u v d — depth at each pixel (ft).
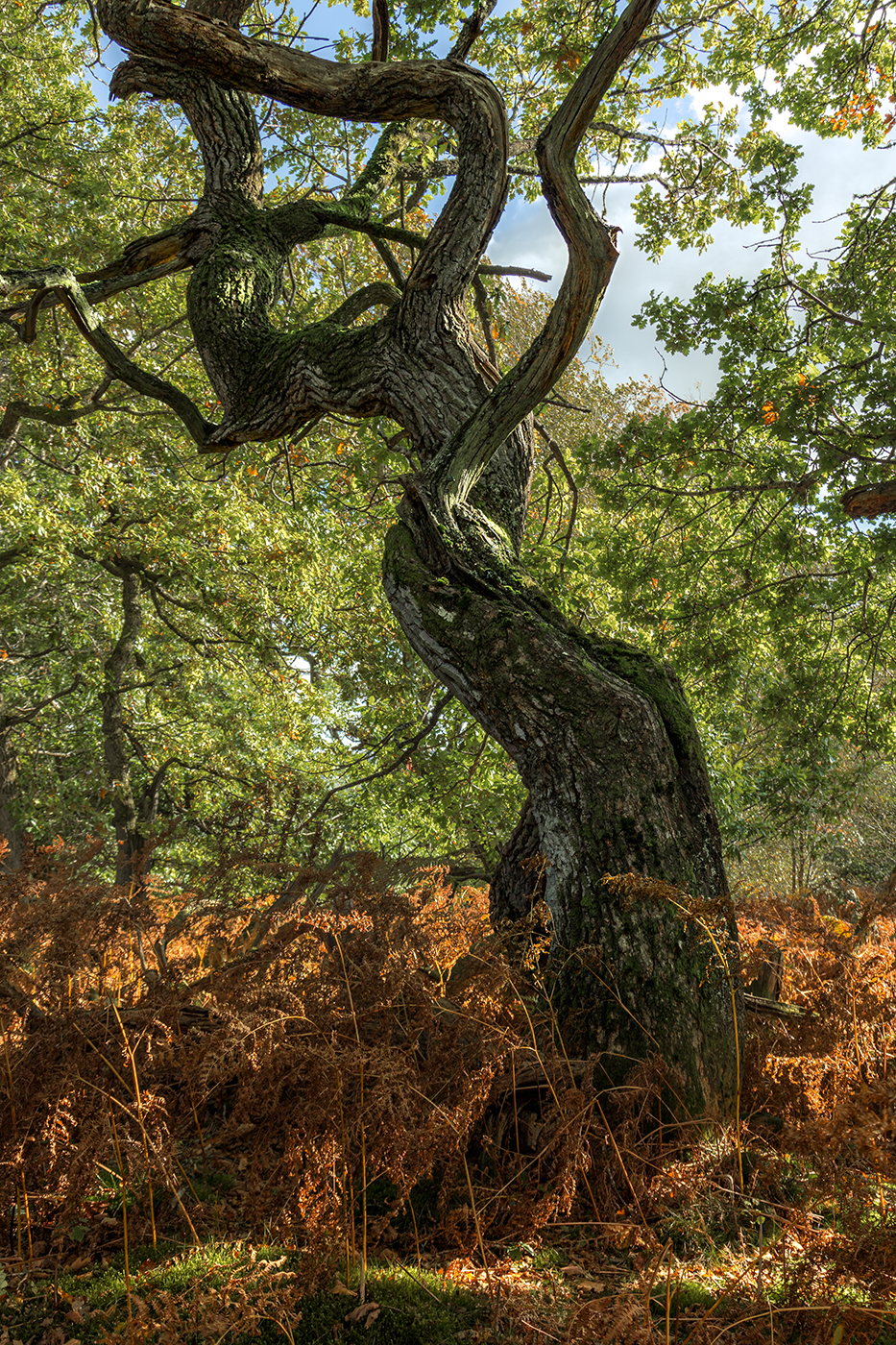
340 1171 8.49
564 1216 8.83
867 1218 7.05
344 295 37.76
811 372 29.50
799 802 37.65
